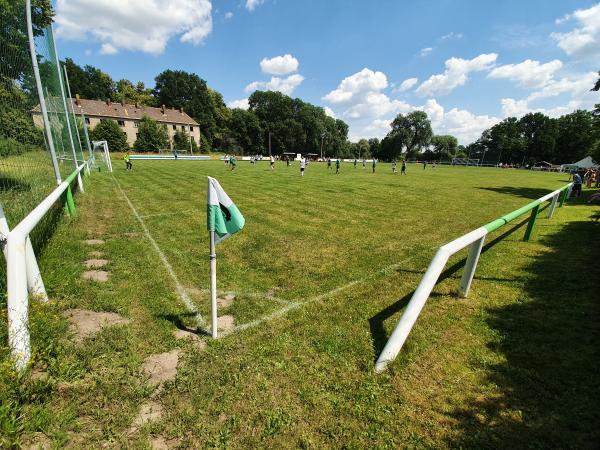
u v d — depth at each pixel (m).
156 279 4.44
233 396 2.41
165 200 10.98
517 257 6.14
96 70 80.50
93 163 26.70
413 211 11.02
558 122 91.38
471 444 2.09
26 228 2.93
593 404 2.45
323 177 24.95
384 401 2.43
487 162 95.19
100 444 1.97
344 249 6.39
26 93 6.36
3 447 1.85
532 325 3.62
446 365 2.89
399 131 100.31
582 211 11.80
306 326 3.45
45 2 9.22
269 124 88.56
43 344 2.67
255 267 5.25
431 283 2.97
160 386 2.49
